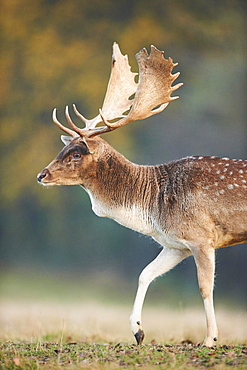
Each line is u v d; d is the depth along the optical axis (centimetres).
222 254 2344
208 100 2656
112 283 2595
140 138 2672
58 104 2672
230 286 2320
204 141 2636
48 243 2864
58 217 2827
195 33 2712
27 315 1664
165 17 2761
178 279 2473
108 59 2712
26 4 2828
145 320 1484
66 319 1503
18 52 2753
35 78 2711
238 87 2673
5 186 2703
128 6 2806
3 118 2716
